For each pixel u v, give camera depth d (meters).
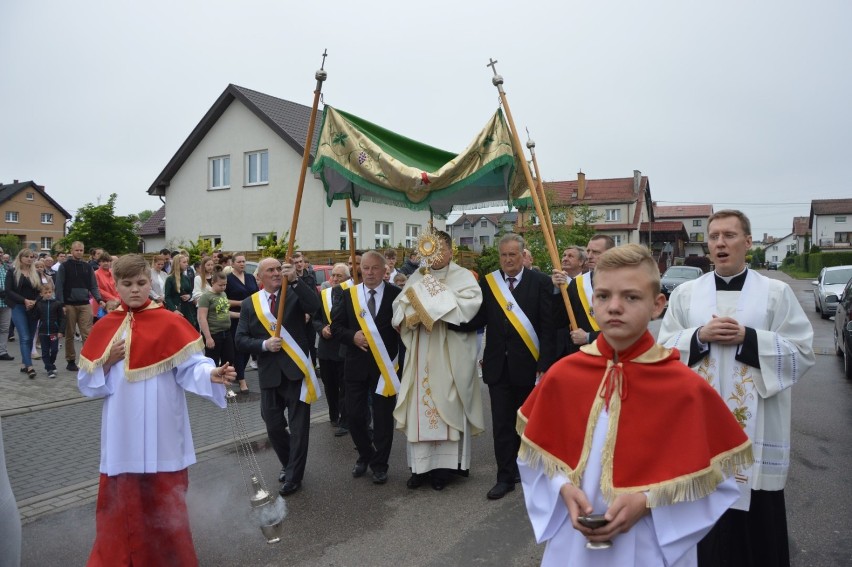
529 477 2.14
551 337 4.76
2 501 2.91
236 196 23.19
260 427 6.85
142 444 3.23
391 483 5.09
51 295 8.88
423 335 4.94
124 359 3.27
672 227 55.84
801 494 4.69
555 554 2.05
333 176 5.76
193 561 3.34
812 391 8.34
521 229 20.17
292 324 4.88
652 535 1.91
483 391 8.74
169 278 9.05
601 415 1.99
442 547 3.92
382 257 5.18
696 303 3.02
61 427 6.64
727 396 2.81
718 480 1.87
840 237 64.69
